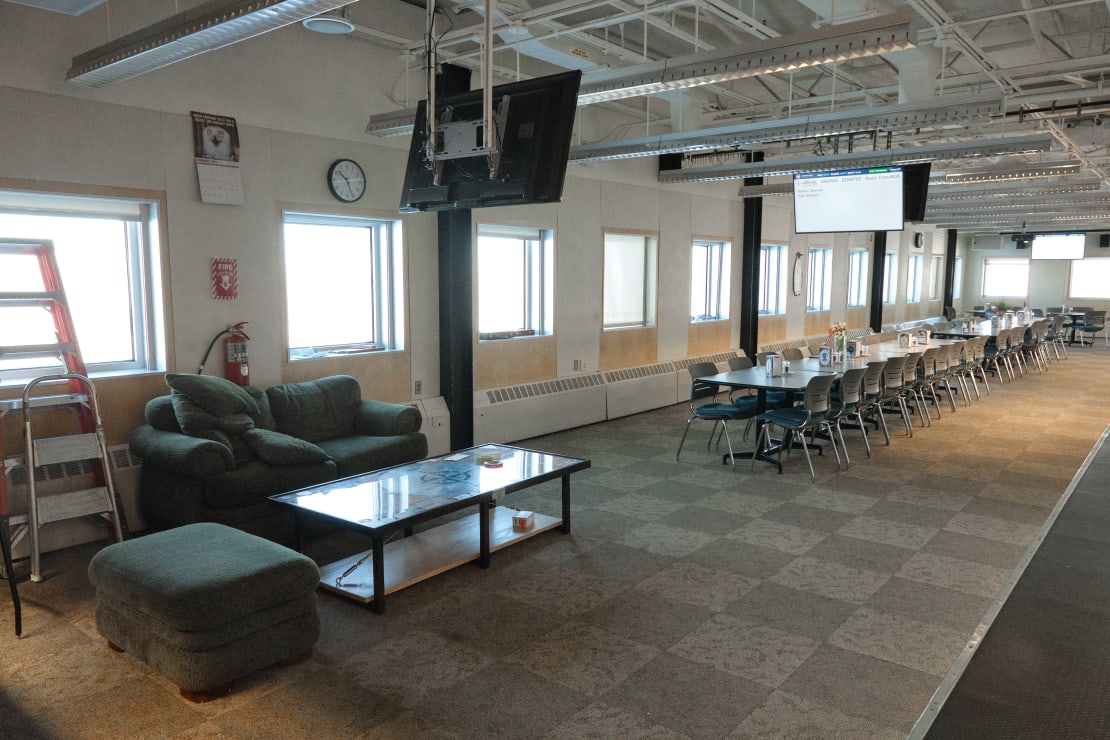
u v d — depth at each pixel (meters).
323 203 5.83
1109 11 5.41
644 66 4.58
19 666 3.16
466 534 4.57
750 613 3.62
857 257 15.93
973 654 3.11
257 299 5.45
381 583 3.61
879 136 9.69
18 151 4.23
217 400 4.60
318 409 5.49
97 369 4.89
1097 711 2.69
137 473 4.78
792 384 6.27
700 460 6.70
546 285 8.02
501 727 2.69
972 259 22.27
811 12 6.22
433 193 3.96
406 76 6.28
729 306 11.08
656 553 4.41
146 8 4.68
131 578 2.95
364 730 2.68
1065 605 3.60
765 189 10.59
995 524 4.92
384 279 6.53
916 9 5.31
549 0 5.79
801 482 5.95
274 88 5.44
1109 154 9.51
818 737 2.63
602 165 8.48
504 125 3.67
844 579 4.03
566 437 7.72
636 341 9.28
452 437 6.93
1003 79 7.18
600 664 3.14
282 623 3.05
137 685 3.00
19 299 4.20
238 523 4.37
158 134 4.84
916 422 8.38
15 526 4.21
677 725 2.70
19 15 4.19
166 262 4.94
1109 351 16.05
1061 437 7.57
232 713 2.79
